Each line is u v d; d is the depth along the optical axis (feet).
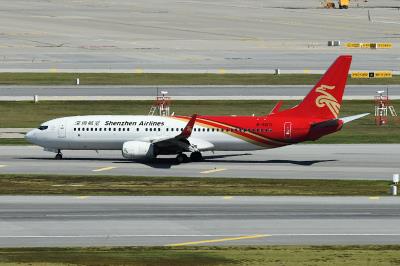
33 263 561.84
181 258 578.66
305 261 568.82
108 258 577.84
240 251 599.16
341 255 585.63
